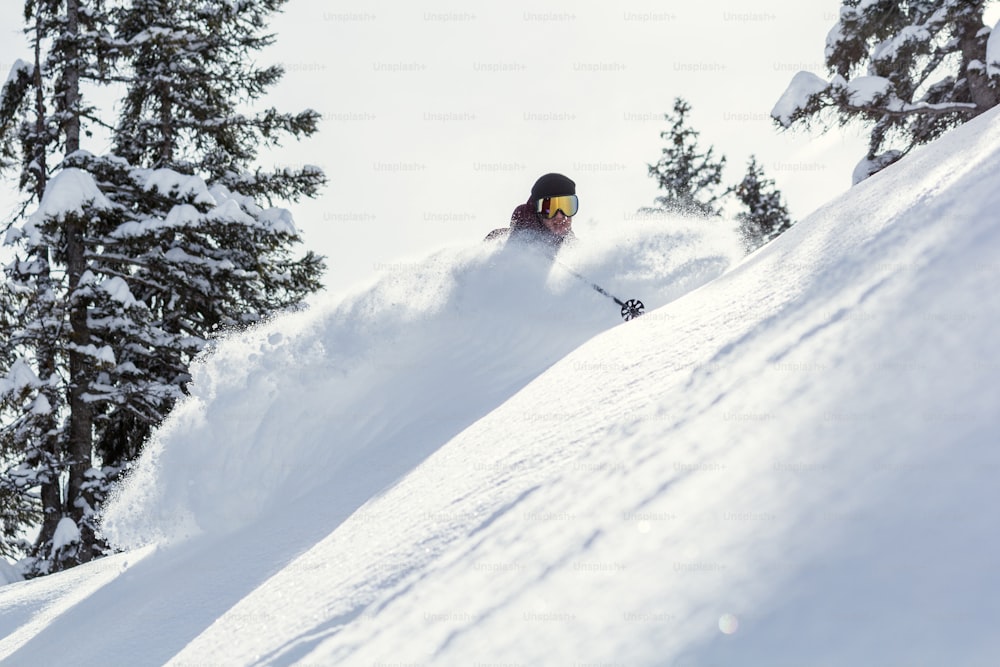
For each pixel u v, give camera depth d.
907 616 1.60
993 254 3.06
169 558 9.97
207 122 30.69
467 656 2.56
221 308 29.89
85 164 27.50
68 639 8.02
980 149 5.05
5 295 24.70
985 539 1.71
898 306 3.20
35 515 27.34
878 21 25.06
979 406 2.21
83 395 26.09
